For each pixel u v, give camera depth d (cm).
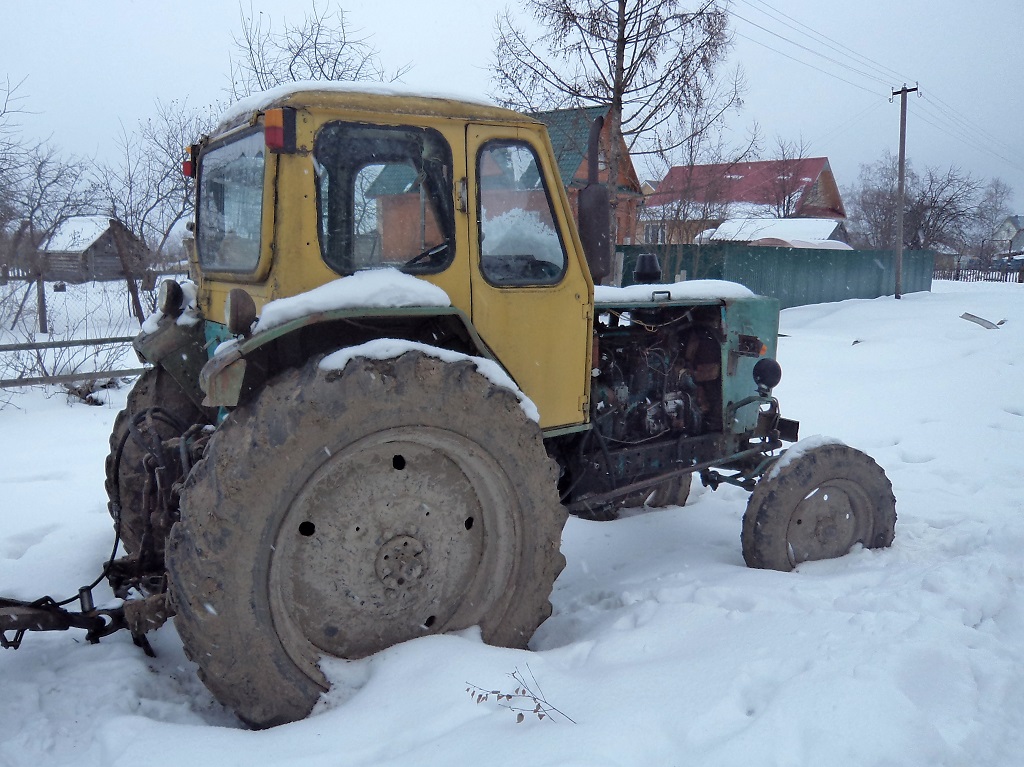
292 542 247
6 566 379
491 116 285
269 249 255
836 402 792
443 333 285
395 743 216
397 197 270
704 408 420
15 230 1362
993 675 245
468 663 248
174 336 350
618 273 1220
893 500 394
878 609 302
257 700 238
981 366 924
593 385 382
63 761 221
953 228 4000
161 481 301
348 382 234
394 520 263
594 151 310
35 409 786
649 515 479
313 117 253
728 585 338
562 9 1167
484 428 259
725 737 209
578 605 352
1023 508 470
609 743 203
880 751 201
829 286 1920
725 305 409
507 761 198
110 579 307
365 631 264
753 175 3659
